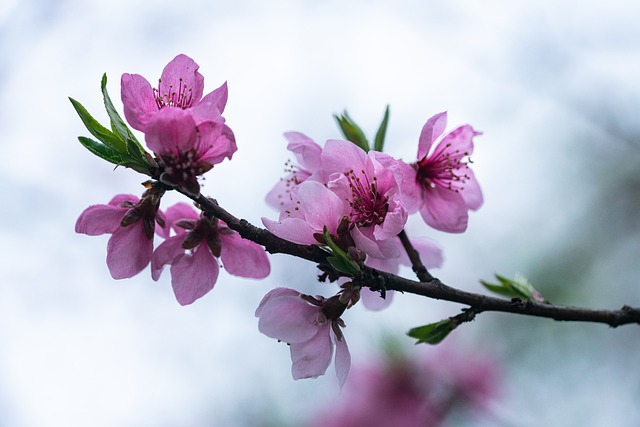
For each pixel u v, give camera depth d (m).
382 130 0.85
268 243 0.80
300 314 0.80
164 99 0.81
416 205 0.83
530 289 0.85
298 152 0.83
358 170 0.81
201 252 0.82
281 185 0.85
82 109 0.79
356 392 1.00
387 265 0.84
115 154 0.79
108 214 0.81
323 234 0.80
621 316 0.83
